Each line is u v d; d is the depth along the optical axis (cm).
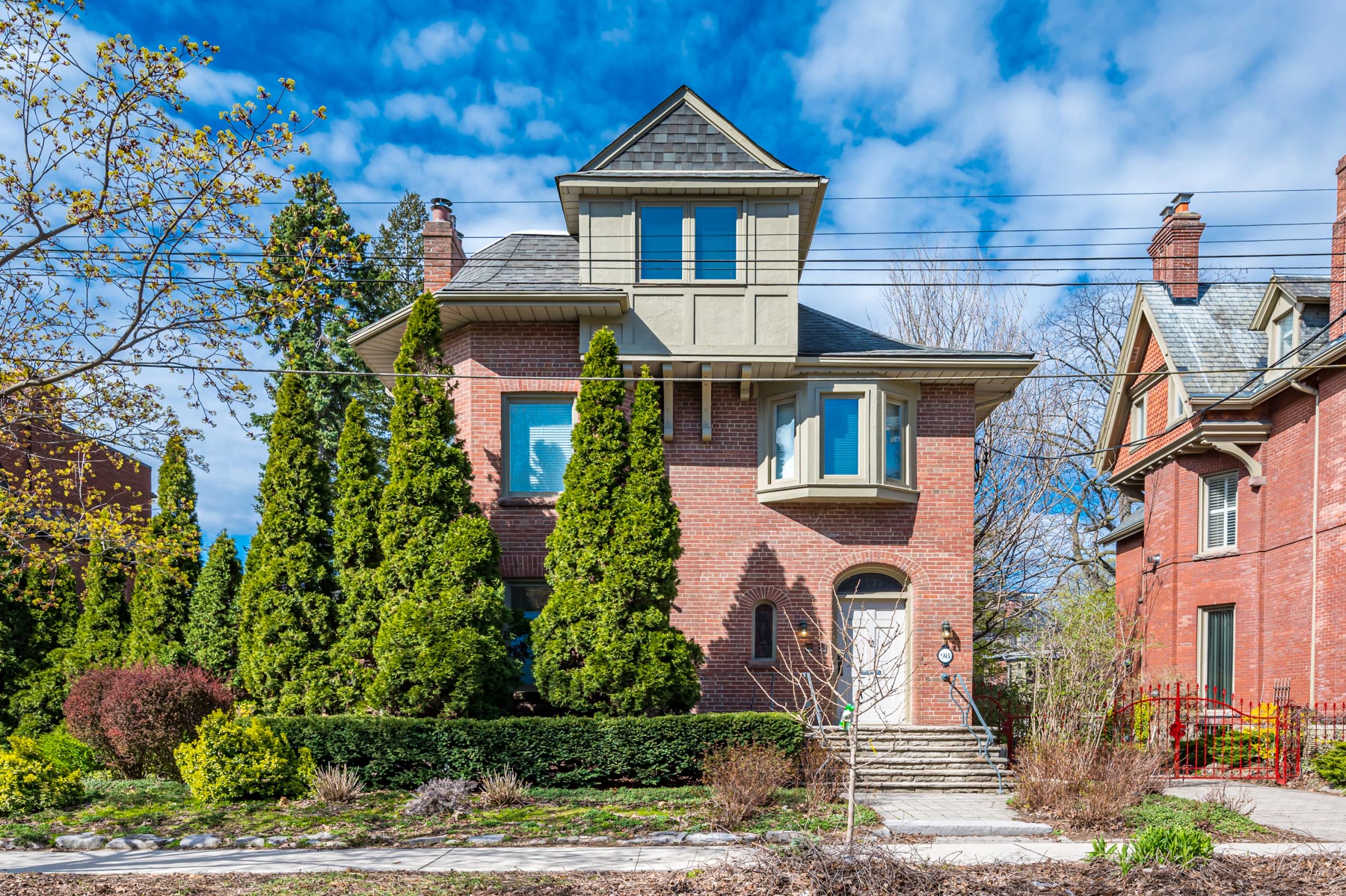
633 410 1608
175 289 1338
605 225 1759
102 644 1939
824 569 1762
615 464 1536
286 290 1363
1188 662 2208
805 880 845
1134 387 2569
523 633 1625
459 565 1488
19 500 1627
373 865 959
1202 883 870
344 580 1567
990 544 2917
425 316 1586
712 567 1759
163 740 1507
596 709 1480
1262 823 1208
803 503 1769
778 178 1727
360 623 1538
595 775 1397
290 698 1529
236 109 1233
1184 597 2238
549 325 1772
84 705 1590
